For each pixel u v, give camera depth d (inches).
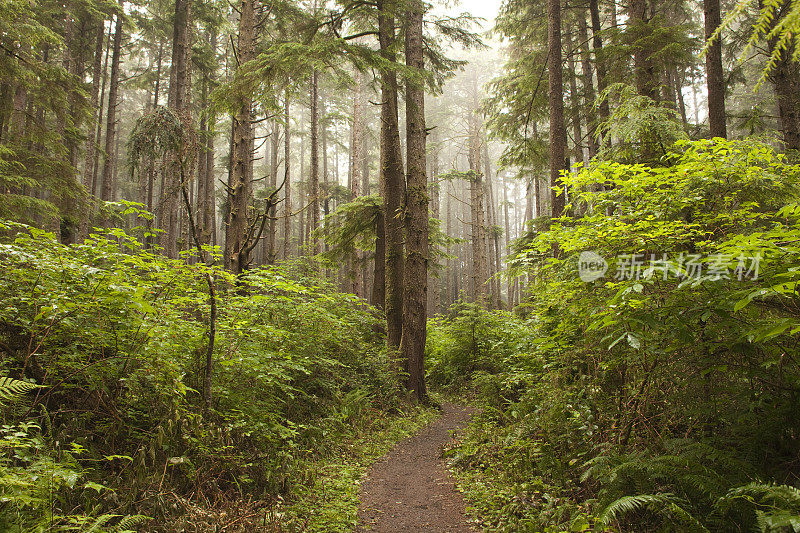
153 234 188.2
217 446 168.1
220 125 808.9
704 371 128.6
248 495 163.0
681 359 136.5
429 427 332.2
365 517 173.0
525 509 158.4
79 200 433.1
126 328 166.9
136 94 1424.7
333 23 398.6
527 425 216.4
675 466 121.1
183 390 164.1
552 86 357.7
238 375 208.8
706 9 305.7
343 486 196.4
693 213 142.9
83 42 706.2
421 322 402.9
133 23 652.1
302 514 162.1
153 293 183.5
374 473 225.9
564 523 141.9
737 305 94.9
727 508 104.0
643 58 321.1
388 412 343.6
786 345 117.4
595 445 160.1
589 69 534.3
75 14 651.5
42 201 356.2
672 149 192.1
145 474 141.5
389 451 265.9
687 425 143.0
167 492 136.5
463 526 164.2
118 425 156.2
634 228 135.1
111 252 168.9
